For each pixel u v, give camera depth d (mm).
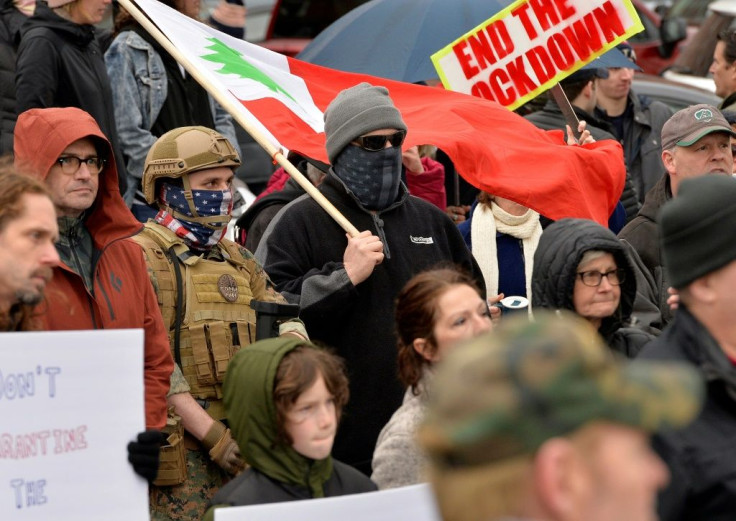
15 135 9141
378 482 8516
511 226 12984
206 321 9969
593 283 9156
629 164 18969
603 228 9266
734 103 17375
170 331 9898
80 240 9242
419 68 16625
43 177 8867
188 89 15469
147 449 7633
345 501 7152
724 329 6934
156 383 9320
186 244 10219
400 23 17047
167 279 9953
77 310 8867
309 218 11250
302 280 10906
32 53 13719
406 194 11562
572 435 3531
